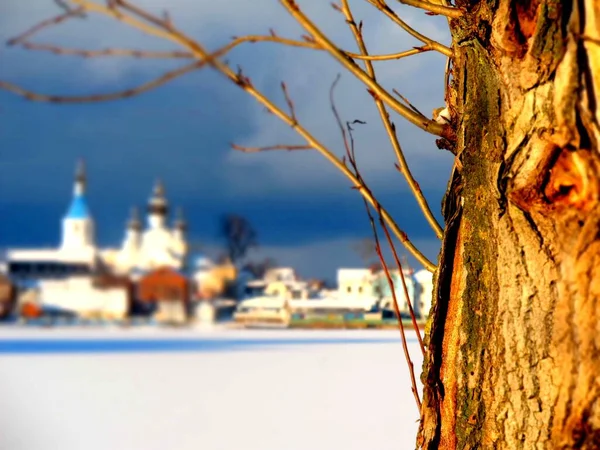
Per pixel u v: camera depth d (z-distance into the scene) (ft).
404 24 15.99
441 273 16.07
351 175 15.98
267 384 150.00
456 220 15.84
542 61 13.03
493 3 14.30
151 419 108.99
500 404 14.43
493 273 14.87
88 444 89.71
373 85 15.28
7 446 88.79
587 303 12.75
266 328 602.03
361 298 539.29
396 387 132.77
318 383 144.77
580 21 12.47
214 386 152.97
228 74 14.08
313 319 556.92
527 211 13.60
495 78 14.48
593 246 12.65
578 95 12.49
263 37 13.64
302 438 81.92
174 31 9.96
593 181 12.62
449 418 15.76
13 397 139.85
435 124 15.93
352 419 94.58
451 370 15.80
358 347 244.22
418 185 16.49
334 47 12.89
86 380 175.11
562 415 13.11
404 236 16.55
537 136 13.29
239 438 85.61
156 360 237.66
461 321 15.60
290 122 15.33
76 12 9.80
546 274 13.43
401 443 76.59
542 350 13.51
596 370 12.63
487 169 14.80
